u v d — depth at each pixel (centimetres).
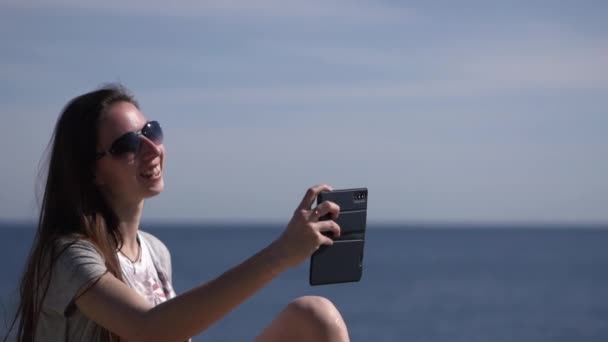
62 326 261
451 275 6806
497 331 3275
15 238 13200
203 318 240
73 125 282
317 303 273
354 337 3147
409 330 3347
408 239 19925
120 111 284
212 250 10919
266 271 240
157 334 241
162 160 295
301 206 251
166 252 320
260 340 282
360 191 260
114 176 284
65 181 278
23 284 271
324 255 254
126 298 250
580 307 4209
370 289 5378
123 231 293
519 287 5544
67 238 264
